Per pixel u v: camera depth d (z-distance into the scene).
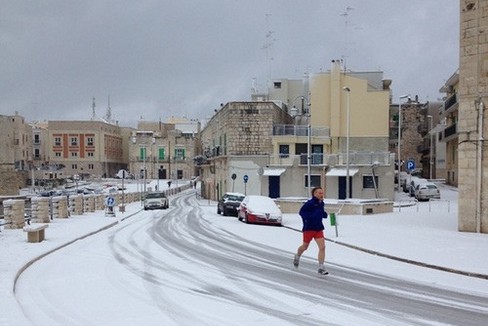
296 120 58.56
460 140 19.55
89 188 74.06
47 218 24.30
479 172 18.98
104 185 87.88
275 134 48.03
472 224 19.22
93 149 105.56
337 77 50.41
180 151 110.12
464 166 19.42
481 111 18.98
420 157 93.00
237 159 47.81
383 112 49.88
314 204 11.48
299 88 63.84
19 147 93.88
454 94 55.59
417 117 94.75
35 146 106.50
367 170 44.12
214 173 59.94
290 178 46.03
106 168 108.19
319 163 45.50
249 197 27.81
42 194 60.34
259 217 25.53
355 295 9.09
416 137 94.56
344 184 44.78
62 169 100.44
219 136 56.22
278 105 53.47
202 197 68.75
